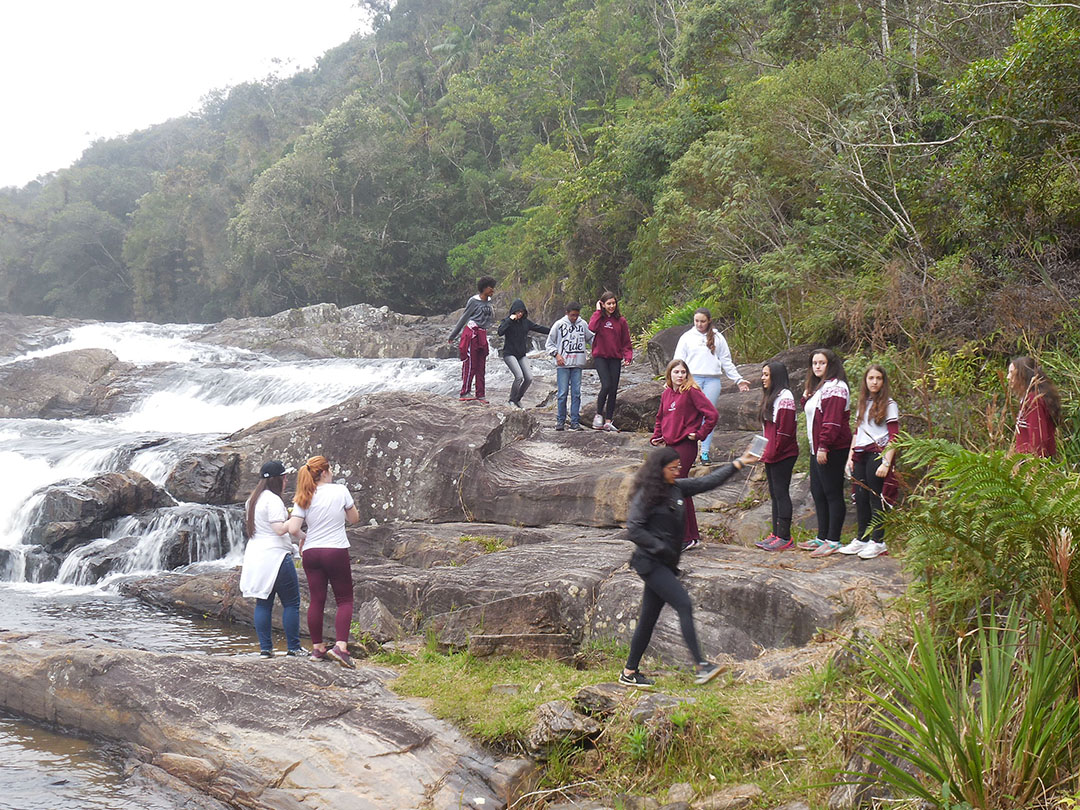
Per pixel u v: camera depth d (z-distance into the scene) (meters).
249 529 7.19
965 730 3.82
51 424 19.20
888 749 3.97
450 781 5.31
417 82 66.38
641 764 5.11
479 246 48.78
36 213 78.75
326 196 51.19
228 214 61.47
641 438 11.27
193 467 12.66
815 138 14.38
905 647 4.73
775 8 17.73
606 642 7.00
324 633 8.84
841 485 7.38
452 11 74.81
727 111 18.89
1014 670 4.03
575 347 11.79
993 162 9.77
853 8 16.19
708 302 18.08
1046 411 5.53
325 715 5.85
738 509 9.14
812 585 6.39
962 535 4.27
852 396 9.09
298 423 12.92
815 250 13.78
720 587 6.58
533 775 5.37
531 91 46.53
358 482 11.13
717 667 5.54
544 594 7.24
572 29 44.50
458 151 54.81
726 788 4.65
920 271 11.12
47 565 11.89
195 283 65.44
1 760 6.06
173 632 9.28
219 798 5.38
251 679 6.26
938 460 4.34
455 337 12.55
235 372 22.31
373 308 36.66
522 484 10.39
